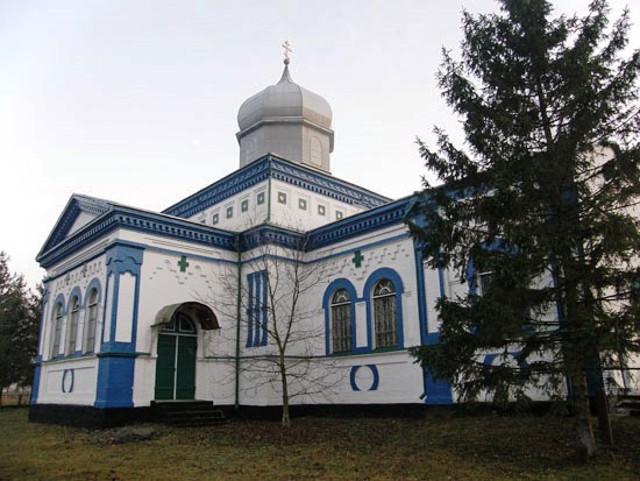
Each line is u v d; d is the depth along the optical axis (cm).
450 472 942
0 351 3372
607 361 984
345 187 2547
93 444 1399
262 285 2022
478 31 1090
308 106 2662
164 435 1512
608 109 964
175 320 1944
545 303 996
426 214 1096
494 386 972
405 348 1712
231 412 1969
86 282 2039
